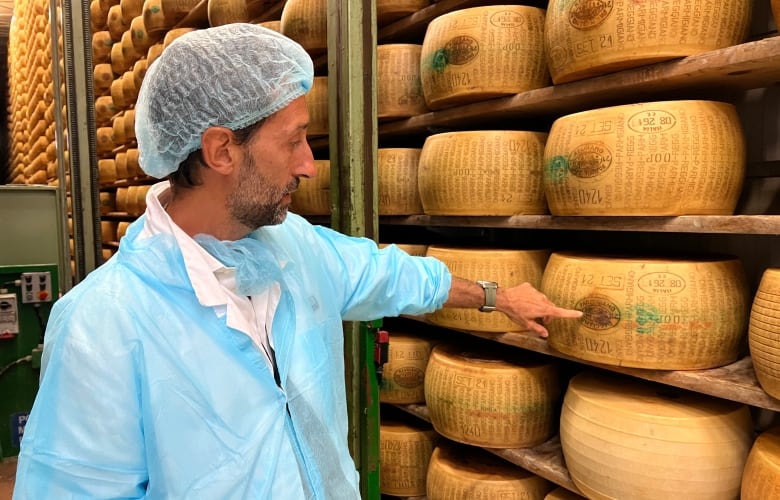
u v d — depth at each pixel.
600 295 1.24
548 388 1.56
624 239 1.76
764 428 1.47
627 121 1.19
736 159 1.19
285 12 1.94
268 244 0.97
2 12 6.07
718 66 1.09
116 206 4.13
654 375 1.22
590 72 1.28
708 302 1.17
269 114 0.85
